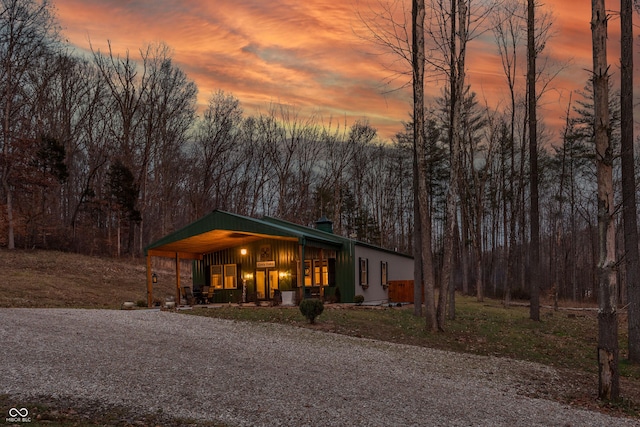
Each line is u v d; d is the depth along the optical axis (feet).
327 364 36.76
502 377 37.32
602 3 33.63
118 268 111.86
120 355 34.96
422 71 57.31
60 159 126.41
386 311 67.62
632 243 46.62
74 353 34.55
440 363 40.16
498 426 25.55
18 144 116.06
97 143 158.40
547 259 210.18
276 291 73.00
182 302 79.97
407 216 213.05
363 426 24.30
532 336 57.26
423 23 56.95
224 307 67.56
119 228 131.85
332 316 58.23
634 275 46.70
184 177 181.47
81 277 95.14
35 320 47.06
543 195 181.16
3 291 71.87
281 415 25.21
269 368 34.37
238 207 181.27
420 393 30.86
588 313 95.50
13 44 119.44
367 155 202.59
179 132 173.47
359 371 35.32
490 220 202.08
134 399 26.21
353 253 80.53
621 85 46.98
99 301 79.51
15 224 111.55
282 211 178.09
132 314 55.98
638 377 41.86
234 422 23.93
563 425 26.53
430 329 53.98
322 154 193.16
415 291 65.00
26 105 139.23
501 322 66.23
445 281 55.26
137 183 144.66
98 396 26.25
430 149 177.17
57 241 124.36
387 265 100.99
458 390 32.32
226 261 84.84
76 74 160.35
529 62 71.77
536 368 41.24
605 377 33.01
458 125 55.93
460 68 55.67
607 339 33.14
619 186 138.82
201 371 32.32
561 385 36.63
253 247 83.15
